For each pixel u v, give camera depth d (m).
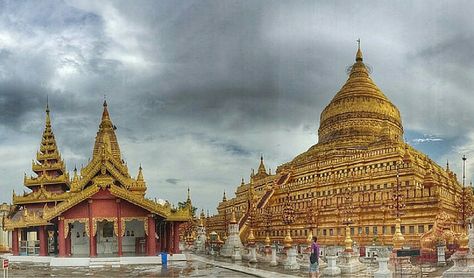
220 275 38.53
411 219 61.59
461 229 65.00
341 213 69.88
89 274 40.44
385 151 73.12
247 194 96.50
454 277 27.50
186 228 101.56
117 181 57.28
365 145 84.75
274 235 81.56
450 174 81.81
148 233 54.00
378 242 63.09
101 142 79.81
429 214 59.94
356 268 39.75
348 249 40.12
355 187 73.12
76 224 60.75
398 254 41.28
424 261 43.00
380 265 31.41
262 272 39.84
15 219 73.69
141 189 58.88
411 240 59.56
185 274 39.50
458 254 28.19
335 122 92.56
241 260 55.72
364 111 90.69
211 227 105.56
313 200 75.94
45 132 84.88
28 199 77.38
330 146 87.56
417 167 67.62
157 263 51.91
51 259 51.72
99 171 56.12
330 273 37.09
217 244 74.25
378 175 70.31
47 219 53.06
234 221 66.81
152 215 54.22
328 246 63.62
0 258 62.94
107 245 60.41
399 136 92.81
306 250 50.41
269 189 91.94
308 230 73.62
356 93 93.38
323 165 83.56
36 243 68.19
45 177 80.38
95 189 52.88
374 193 67.44
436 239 50.75
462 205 64.75
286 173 92.62
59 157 83.94
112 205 53.56
